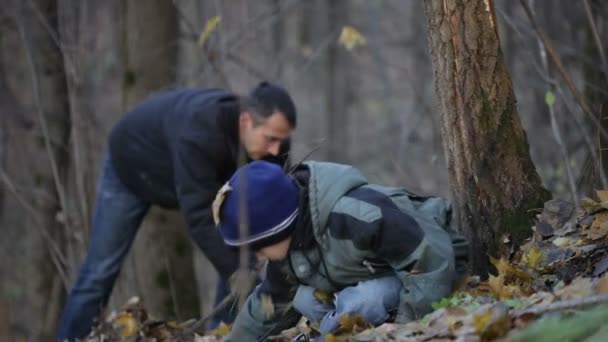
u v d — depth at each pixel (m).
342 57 27.88
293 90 27.02
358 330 6.35
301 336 6.77
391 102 29.25
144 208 9.92
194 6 19.14
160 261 13.56
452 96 7.19
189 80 16.08
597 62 10.35
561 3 14.30
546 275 6.59
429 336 5.69
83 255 13.69
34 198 15.10
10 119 15.13
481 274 7.22
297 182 6.41
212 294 19.44
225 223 6.14
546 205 7.12
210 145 8.63
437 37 7.22
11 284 17.34
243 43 16.05
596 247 6.59
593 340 4.91
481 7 7.08
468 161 7.19
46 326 15.42
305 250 6.45
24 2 14.59
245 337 7.07
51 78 14.79
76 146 13.43
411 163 22.47
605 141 8.48
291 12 24.61
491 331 5.41
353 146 28.34
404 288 6.35
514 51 16.59
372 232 6.15
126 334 8.97
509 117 7.16
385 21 28.47
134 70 13.65
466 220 7.28
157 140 9.33
